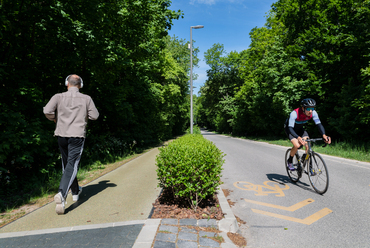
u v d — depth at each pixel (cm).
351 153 946
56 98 342
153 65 1491
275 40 2036
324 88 1450
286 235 284
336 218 331
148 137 1803
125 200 384
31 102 591
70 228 275
